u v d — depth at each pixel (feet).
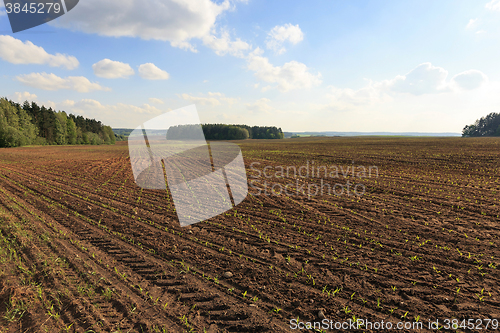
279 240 16.38
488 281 11.36
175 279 11.87
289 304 10.05
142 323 8.92
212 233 17.72
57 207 24.27
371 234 17.07
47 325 8.73
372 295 10.52
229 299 10.43
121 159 75.87
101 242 16.12
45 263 12.78
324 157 73.10
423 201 25.64
